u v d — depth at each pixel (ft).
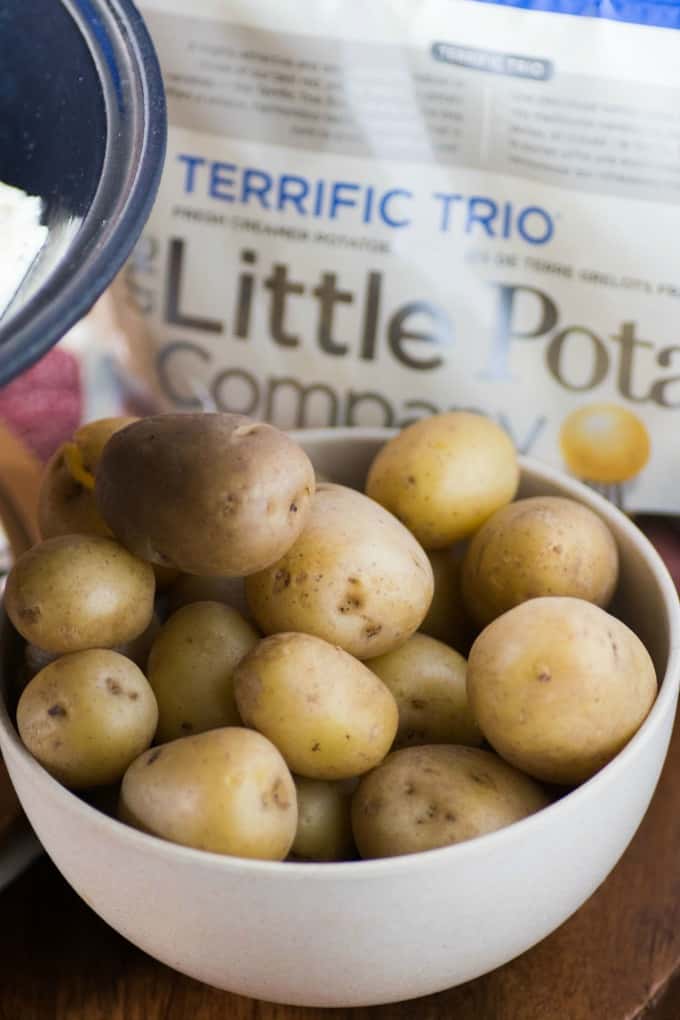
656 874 1.84
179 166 2.09
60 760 1.59
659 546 2.17
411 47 1.99
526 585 1.74
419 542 1.85
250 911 1.55
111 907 1.63
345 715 1.59
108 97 1.66
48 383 2.22
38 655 1.69
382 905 1.55
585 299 2.07
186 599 1.77
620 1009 1.73
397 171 2.05
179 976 1.75
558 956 1.77
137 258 2.14
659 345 2.08
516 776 1.64
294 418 2.20
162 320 2.17
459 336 2.12
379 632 1.67
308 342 2.15
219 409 2.22
